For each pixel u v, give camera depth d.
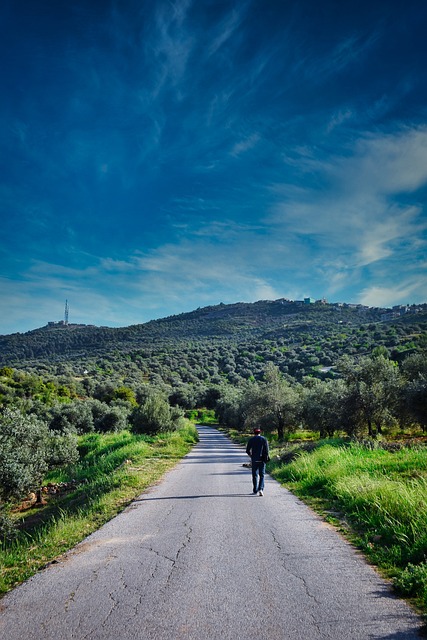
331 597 4.17
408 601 4.07
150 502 9.55
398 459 12.29
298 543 6.08
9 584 5.00
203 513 8.20
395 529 6.12
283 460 17.41
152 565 5.25
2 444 13.27
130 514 8.38
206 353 193.88
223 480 13.09
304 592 4.30
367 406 27.33
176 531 6.90
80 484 18.72
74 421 46.16
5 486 12.83
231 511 8.34
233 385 126.44
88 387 105.12
